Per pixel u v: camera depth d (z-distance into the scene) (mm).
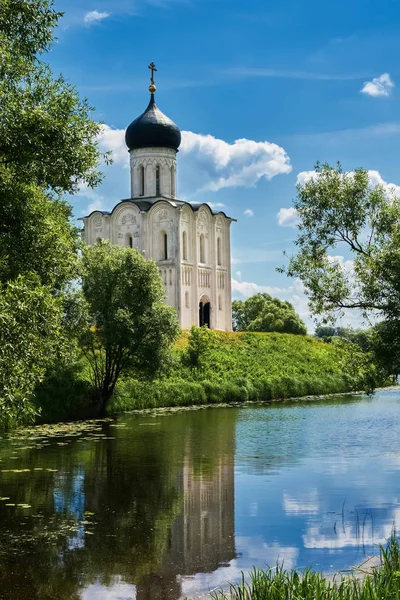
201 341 62844
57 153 18969
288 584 11727
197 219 92312
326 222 25062
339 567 14992
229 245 98500
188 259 90625
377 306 22516
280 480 24219
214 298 94625
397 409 51375
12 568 14984
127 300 45406
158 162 92500
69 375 44844
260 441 34000
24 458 28484
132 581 14273
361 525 18297
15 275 19469
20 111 18234
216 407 53375
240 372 65688
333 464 27469
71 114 19234
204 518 19078
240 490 22594
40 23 19219
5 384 15852
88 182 19938
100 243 48375
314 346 83188
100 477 24641
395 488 22781
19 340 16156
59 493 22047
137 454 29797
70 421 42250
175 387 55094
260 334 81562
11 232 20016
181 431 37906
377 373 23641
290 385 65062
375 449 31562
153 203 89500
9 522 18562
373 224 24391
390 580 11453
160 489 22781
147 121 92062
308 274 24531
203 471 25969
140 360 45656
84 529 17953
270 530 17922
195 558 15664
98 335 45250
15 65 19031
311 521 18641
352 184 24781
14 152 18625
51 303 17281
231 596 12484
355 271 22797
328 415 47281
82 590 13758
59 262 21016
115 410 48406
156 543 16812
